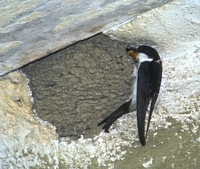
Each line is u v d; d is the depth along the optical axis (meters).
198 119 7.13
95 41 7.45
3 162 7.03
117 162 6.96
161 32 6.99
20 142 7.10
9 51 6.53
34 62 7.42
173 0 6.45
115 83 7.33
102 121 6.94
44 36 6.41
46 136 7.11
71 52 7.46
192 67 7.37
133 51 7.32
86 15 6.21
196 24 6.75
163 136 7.04
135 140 7.06
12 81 7.36
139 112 6.66
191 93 7.27
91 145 7.05
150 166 6.89
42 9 5.70
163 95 7.29
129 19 6.83
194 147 6.97
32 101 7.32
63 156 7.01
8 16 5.64
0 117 7.18
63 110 7.21
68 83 7.36
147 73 7.00
